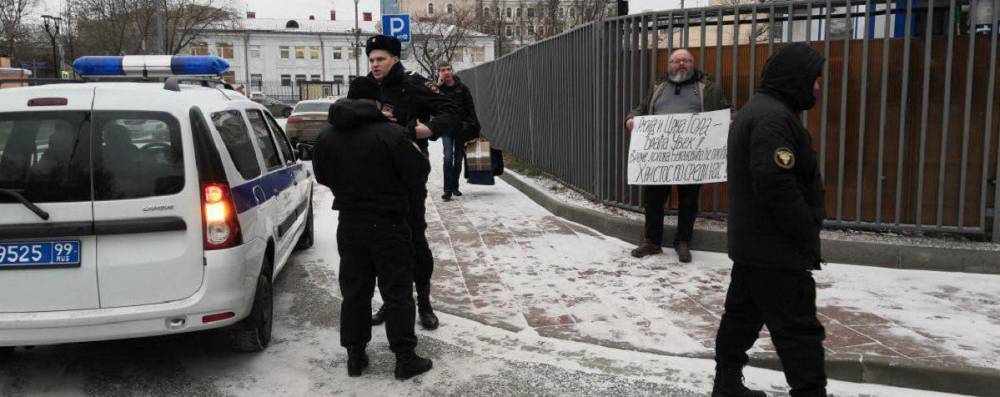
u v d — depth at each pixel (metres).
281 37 78.69
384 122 4.07
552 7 57.28
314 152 4.12
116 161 3.84
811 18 6.46
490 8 76.38
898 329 4.56
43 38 57.31
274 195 5.18
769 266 3.26
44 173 3.78
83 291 3.81
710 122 6.24
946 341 4.34
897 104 6.27
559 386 4.04
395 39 4.50
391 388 4.06
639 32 7.45
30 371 4.32
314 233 8.20
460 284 5.88
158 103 3.96
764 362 4.20
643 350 4.47
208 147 4.03
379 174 4.00
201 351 4.63
